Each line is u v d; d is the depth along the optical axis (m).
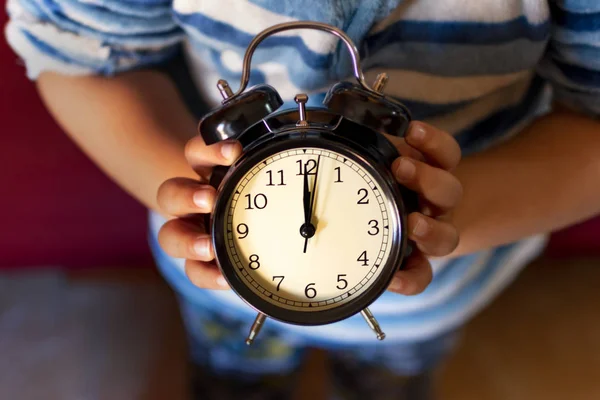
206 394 0.67
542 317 0.88
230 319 0.58
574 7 0.42
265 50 0.44
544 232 0.49
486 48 0.43
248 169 0.36
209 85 0.50
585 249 0.92
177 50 0.52
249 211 0.37
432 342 0.61
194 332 0.62
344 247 0.37
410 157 0.39
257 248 0.38
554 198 0.46
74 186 0.83
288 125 0.37
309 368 0.82
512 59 0.44
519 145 0.48
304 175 0.37
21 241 0.85
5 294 0.85
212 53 0.47
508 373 0.82
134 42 0.47
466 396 0.79
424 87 0.45
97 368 0.79
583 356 0.83
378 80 0.38
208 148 0.38
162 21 0.47
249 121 0.37
